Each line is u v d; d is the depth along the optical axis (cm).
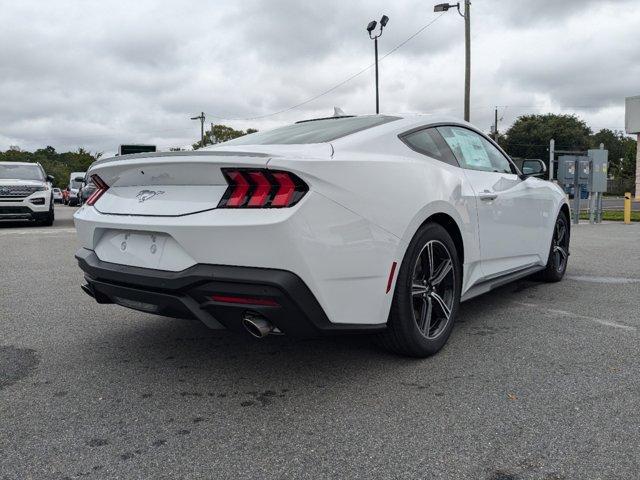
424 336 305
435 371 291
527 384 272
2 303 453
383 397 259
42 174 1373
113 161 286
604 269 601
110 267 275
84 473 197
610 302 443
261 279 230
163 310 267
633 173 6141
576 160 1355
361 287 261
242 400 259
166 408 251
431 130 348
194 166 248
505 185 403
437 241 309
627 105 3556
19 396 264
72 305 446
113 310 430
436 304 318
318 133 314
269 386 275
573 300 452
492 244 377
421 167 307
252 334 245
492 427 227
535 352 320
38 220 1276
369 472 195
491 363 302
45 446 216
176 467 201
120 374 293
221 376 289
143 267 262
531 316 400
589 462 199
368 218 261
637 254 720
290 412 245
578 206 1372
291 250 231
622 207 2492
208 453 210
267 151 262
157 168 261
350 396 261
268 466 201
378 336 301
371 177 268
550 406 246
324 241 242
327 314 248
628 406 245
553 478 190
